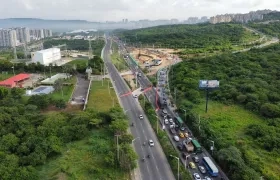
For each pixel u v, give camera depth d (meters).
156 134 137.25
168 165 110.31
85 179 96.94
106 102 176.25
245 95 170.38
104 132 133.62
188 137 134.00
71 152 114.31
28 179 93.44
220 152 107.31
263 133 127.25
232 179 96.94
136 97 193.88
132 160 104.44
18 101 169.62
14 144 113.69
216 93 181.88
